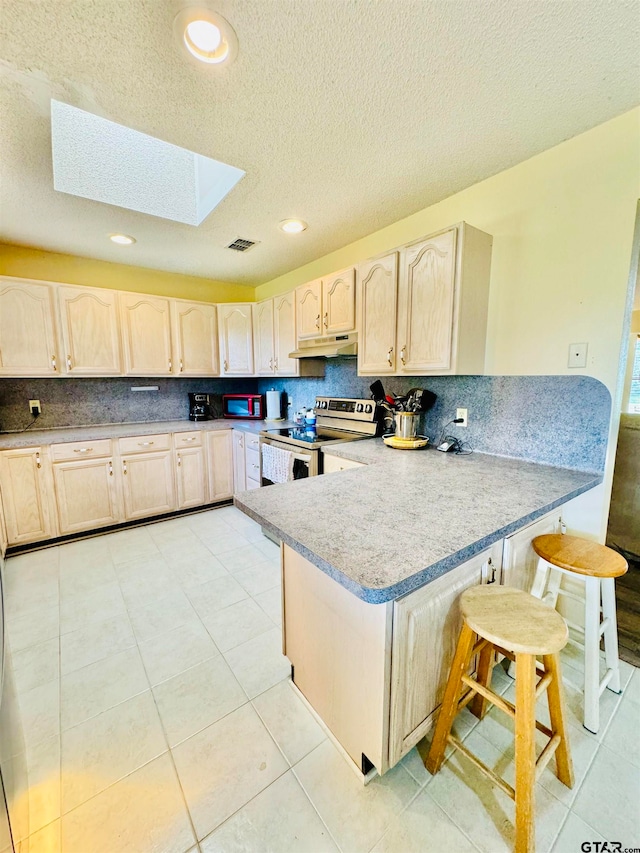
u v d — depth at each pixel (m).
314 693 1.41
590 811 1.11
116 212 2.27
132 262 3.29
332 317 2.71
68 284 2.94
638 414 2.56
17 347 2.75
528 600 1.15
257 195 2.07
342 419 2.95
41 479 2.74
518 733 0.99
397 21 1.06
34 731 1.36
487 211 1.95
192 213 2.42
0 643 0.96
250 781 1.19
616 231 1.55
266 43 1.12
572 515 1.76
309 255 3.08
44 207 2.20
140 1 0.99
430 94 1.34
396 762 1.13
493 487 1.54
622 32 1.09
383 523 1.17
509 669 1.64
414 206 2.21
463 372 1.91
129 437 3.11
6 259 2.85
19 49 1.12
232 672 1.64
